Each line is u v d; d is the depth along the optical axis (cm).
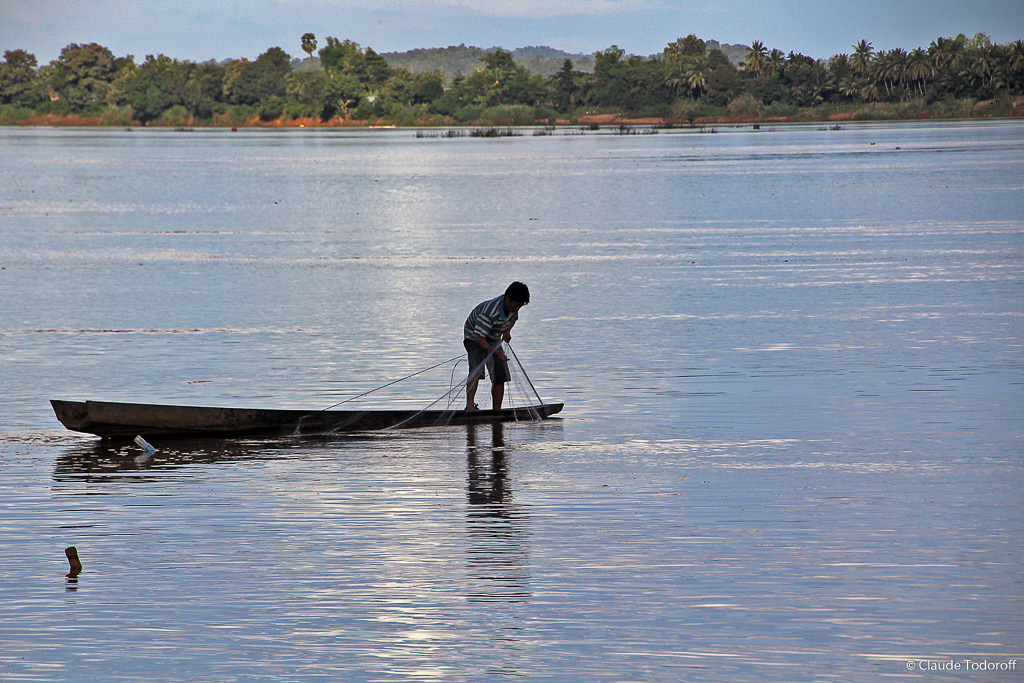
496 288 5866
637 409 3194
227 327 4747
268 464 2655
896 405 3166
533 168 18512
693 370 3750
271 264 7019
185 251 7844
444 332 4591
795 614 1694
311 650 1598
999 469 2484
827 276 6103
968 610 1698
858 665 1537
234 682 1510
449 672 1533
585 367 3834
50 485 2466
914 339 4231
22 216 10888
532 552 1972
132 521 2186
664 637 1625
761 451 2692
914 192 12106
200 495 2375
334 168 19625
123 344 4350
